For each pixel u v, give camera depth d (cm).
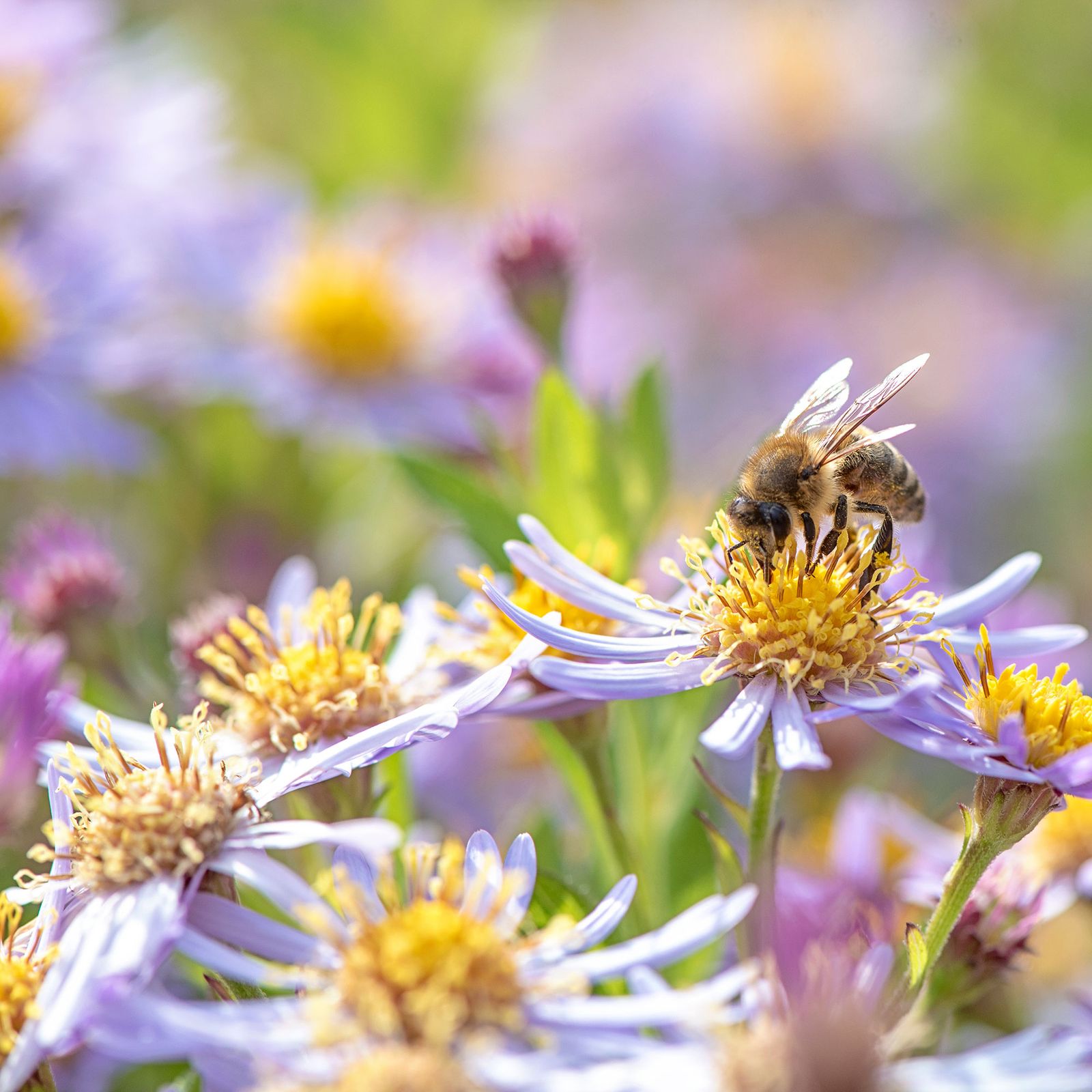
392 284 33
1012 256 42
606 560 22
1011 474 38
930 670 20
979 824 19
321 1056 17
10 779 21
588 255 34
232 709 21
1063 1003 23
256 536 30
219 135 39
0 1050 18
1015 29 44
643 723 23
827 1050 17
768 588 20
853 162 43
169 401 31
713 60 44
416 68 41
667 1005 17
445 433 30
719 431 38
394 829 17
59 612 25
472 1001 17
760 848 20
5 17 34
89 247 31
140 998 17
